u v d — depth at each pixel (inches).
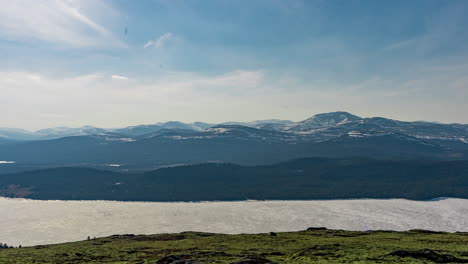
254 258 2588.6
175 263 2559.1
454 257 2556.6
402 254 2682.1
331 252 2974.9
